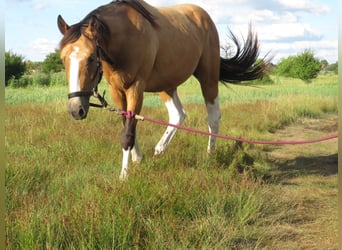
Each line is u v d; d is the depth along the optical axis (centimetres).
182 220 396
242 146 695
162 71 555
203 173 496
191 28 615
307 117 1301
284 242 382
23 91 2011
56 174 501
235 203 435
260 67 746
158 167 523
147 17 515
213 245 353
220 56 717
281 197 492
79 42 428
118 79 498
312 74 3350
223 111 1200
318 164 686
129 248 324
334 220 433
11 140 689
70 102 418
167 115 1096
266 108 1246
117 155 598
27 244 308
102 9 493
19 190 434
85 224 337
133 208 380
